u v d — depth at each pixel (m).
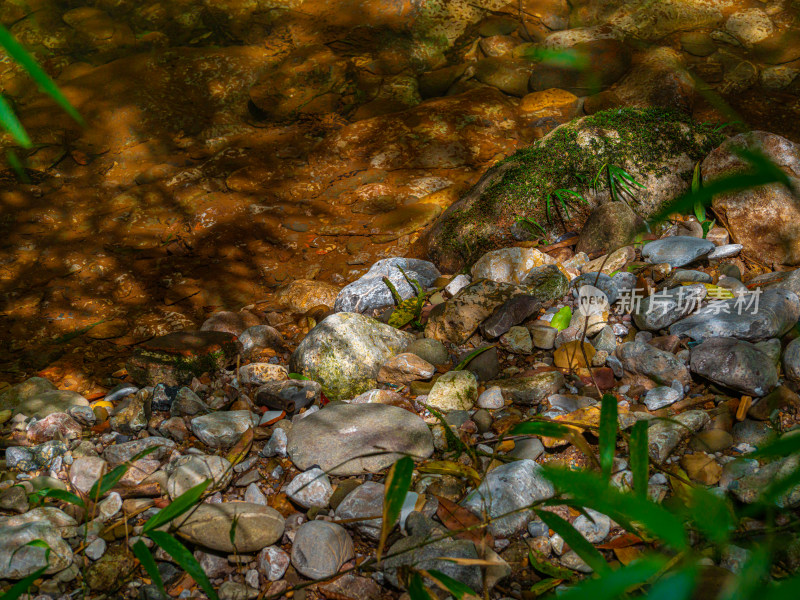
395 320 3.32
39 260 4.21
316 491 2.39
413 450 2.51
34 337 3.65
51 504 2.49
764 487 2.14
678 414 2.58
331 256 4.09
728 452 2.45
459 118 5.11
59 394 3.05
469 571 2.02
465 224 3.88
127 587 2.16
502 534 2.19
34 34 6.30
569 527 1.72
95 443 2.78
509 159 4.08
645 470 1.69
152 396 2.88
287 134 5.21
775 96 5.10
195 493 2.03
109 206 4.64
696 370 2.70
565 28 6.12
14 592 1.74
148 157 5.10
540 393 2.74
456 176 4.64
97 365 3.43
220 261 4.12
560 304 3.30
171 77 5.70
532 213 3.82
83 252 4.26
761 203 3.39
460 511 2.24
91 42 6.23
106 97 5.51
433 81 5.62
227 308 3.79
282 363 3.25
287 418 2.81
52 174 4.96
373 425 2.60
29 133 5.28
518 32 6.07
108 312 3.82
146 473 2.58
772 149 3.52
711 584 1.83
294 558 2.15
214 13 6.57
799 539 1.99
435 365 3.01
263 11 6.58
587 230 3.63
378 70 5.81
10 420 2.98
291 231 4.30
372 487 2.35
